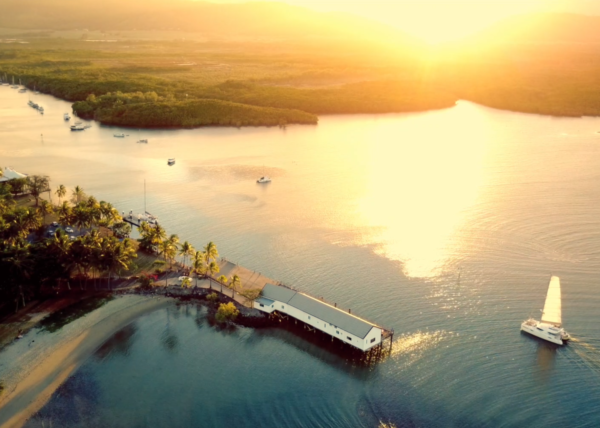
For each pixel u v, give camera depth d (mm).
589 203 184750
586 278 133500
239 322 115625
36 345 105688
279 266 138750
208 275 131875
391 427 87812
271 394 95562
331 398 94500
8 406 90500
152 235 142250
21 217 138750
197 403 93312
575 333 111750
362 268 138000
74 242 127562
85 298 122750
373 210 177750
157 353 105938
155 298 123750
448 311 119312
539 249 149125
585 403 92938
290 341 110562
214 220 168375
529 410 91250
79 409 91062
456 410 91312
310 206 181375
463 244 152125
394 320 116062
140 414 90500
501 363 102688
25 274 117312
